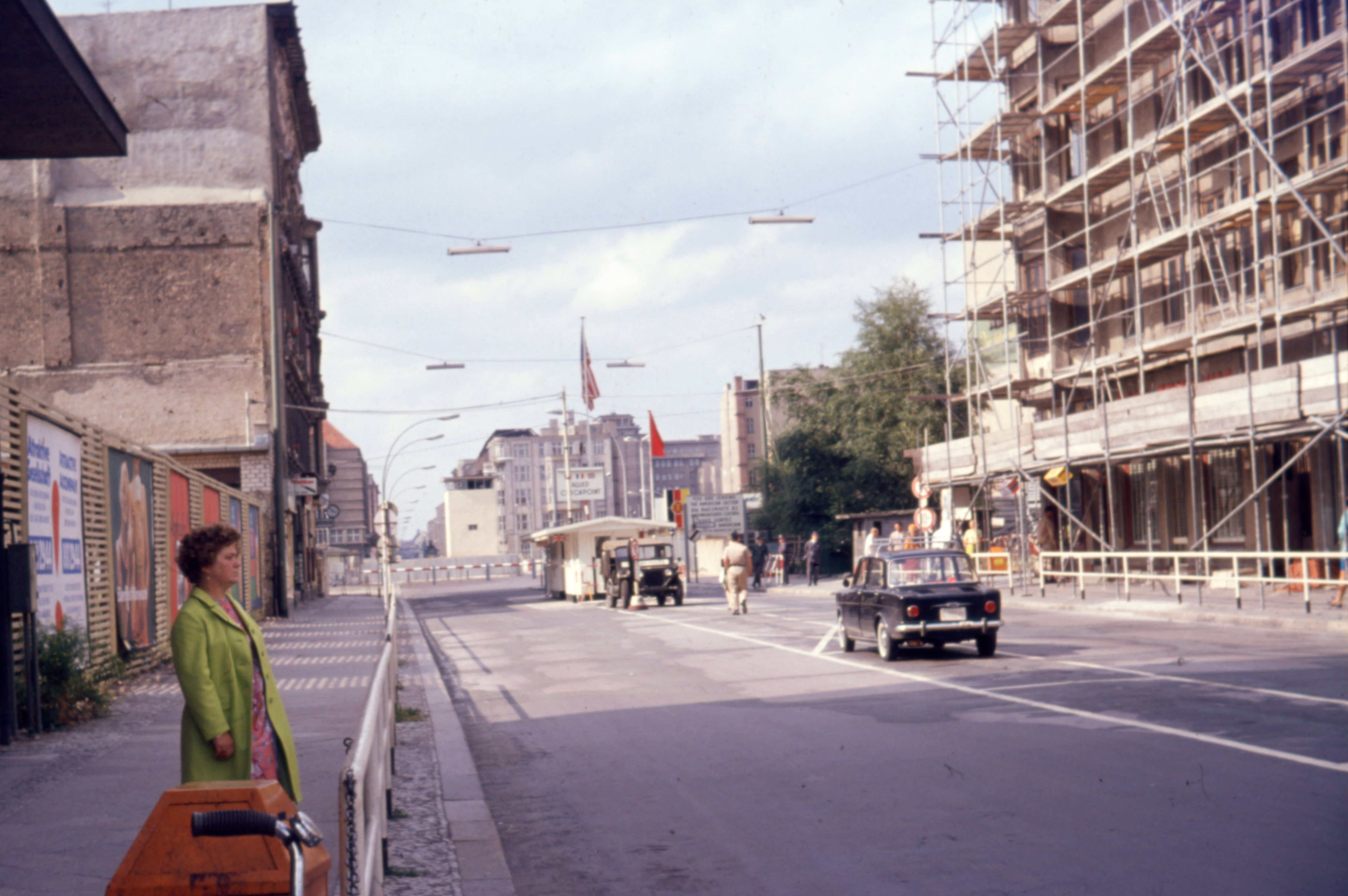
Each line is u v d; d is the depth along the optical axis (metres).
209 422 39.66
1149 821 7.15
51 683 12.56
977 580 17.98
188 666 5.16
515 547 191.62
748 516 61.66
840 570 55.16
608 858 7.04
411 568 104.50
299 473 47.28
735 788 8.91
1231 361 29.70
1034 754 9.56
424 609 45.62
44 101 11.39
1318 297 25.02
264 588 35.59
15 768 9.77
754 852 6.99
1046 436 31.36
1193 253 30.58
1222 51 29.81
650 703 14.20
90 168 40.12
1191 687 12.95
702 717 12.80
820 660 18.23
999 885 6.00
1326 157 26.36
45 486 13.62
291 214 46.47
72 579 14.64
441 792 8.98
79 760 10.12
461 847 7.26
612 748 11.08
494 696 15.91
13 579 11.29
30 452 13.08
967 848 6.77
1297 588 26.77
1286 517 26.97
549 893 6.32
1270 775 8.23
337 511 59.91
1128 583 26.47
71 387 39.44
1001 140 39.09
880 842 7.05
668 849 7.18
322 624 32.47
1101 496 36.66
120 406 39.56
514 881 6.57
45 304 39.50
